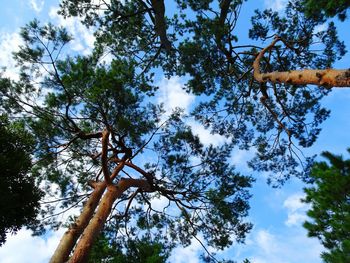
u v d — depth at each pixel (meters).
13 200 7.07
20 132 7.97
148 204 11.22
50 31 8.56
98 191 8.59
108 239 9.23
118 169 9.41
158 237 11.16
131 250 8.34
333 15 6.24
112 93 9.14
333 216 5.68
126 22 12.00
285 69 10.90
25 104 8.95
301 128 11.29
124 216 10.79
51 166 10.66
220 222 10.95
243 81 11.47
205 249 10.62
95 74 8.95
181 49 10.91
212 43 10.39
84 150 10.30
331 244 5.67
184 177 11.09
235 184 11.05
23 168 7.49
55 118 9.88
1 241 7.32
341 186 5.51
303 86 11.28
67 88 8.95
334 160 5.83
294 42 10.26
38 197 7.87
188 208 10.89
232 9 10.80
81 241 6.95
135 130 10.16
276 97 10.34
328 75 5.94
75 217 10.03
